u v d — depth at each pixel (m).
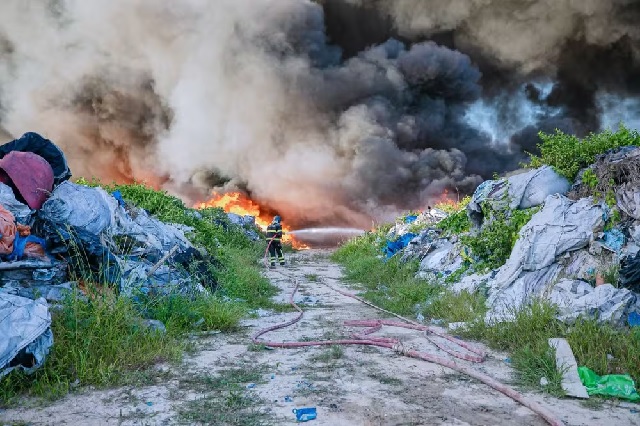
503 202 8.76
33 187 6.27
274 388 4.36
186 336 6.06
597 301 5.69
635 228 6.75
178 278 7.27
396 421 3.64
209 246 11.04
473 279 8.18
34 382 4.19
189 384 4.42
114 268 6.34
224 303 7.54
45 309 4.45
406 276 10.55
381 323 7.10
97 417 3.67
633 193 7.07
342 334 6.50
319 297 9.87
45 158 6.98
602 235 6.98
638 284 6.03
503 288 7.14
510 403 4.03
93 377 4.36
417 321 7.38
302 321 7.41
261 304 8.76
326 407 3.91
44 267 5.63
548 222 7.47
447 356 5.43
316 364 5.12
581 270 6.80
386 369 4.96
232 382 4.49
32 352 4.27
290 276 13.55
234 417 3.69
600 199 7.47
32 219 6.10
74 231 6.13
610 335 5.00
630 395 4.06
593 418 3.68
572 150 8.63
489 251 8.65
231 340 6.08
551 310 5.79
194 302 6.97
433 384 4.50
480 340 6.06
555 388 4.22
